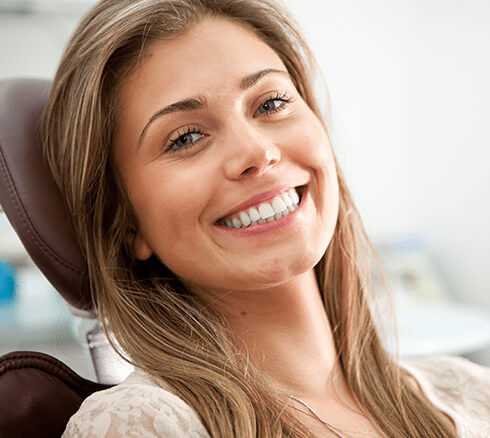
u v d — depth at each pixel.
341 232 1.01
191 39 0.83
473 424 0.96
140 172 0.84
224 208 0.79
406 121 2.84
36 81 1.00
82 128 0.86
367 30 2.78
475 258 2.61
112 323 0.86
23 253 2.06
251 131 0.79
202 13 0.85
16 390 0.81
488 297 2.56
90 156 0.86
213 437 0.71
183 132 0.81
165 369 0.79
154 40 0.83
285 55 0.99
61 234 0.90
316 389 0.87
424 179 2.80
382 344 1.01
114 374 0.97
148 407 0.70
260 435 0.74
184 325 0.86
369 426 0.88
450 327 2.00
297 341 0.87
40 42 2.27
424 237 2.81
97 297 0.89
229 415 0.74
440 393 1.03
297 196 0.83
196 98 0.80
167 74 0.81
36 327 1.97
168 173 0.81
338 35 2.73
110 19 0.85
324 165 0.84
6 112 0.92
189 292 0.90
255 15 0.95
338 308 0.99
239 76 0.81
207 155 0.80
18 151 0.90
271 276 0.79
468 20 2.56
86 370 1.07
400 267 2.62
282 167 0.81
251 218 0.80
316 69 1.05
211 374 0.78
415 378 1.03
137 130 0.83
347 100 2.74
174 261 0.84
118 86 0.84
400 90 2.83
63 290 0.93
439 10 2.68
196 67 0.81
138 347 0.83
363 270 1.06
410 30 2.82
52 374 0.86
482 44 2.50
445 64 2.67
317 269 1.00
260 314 0.86
